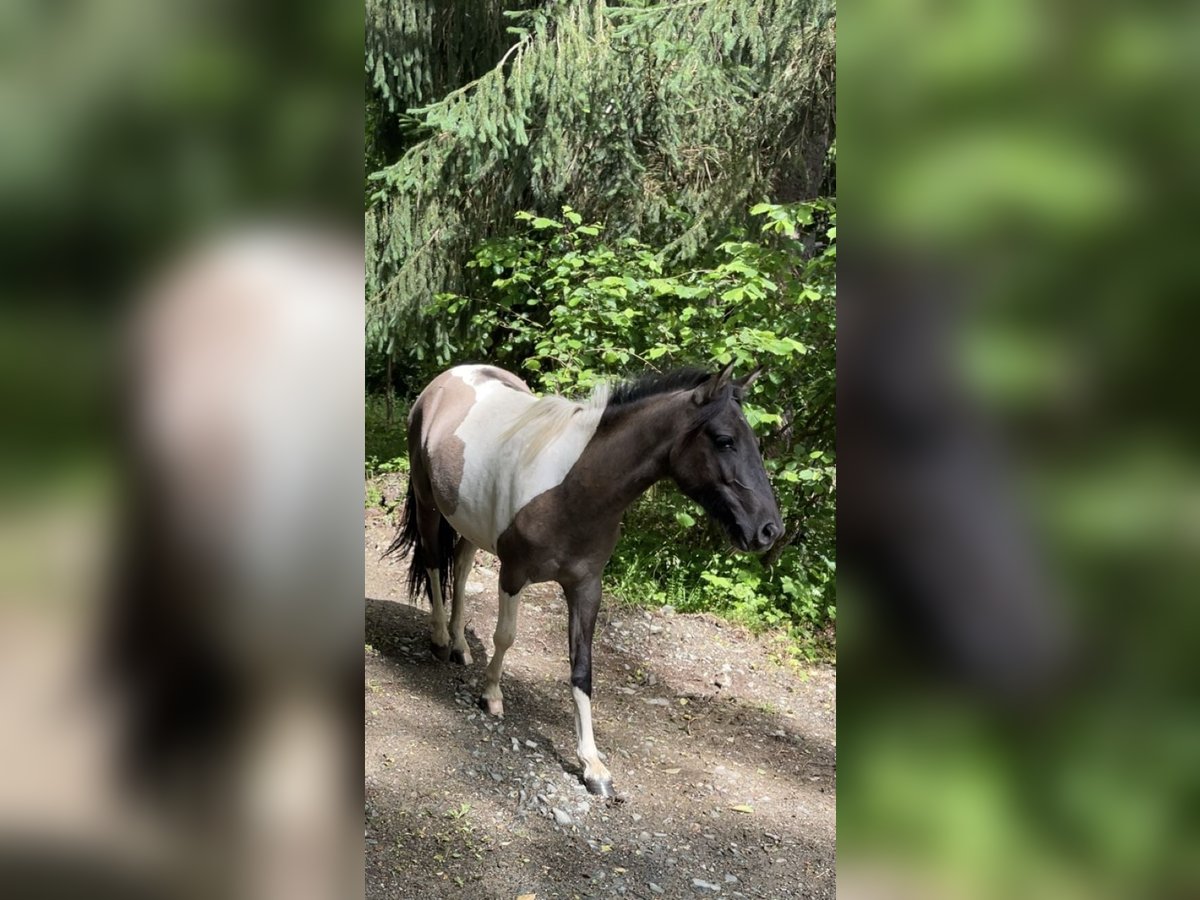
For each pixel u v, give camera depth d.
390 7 5.66
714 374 3.10
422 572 4.08
